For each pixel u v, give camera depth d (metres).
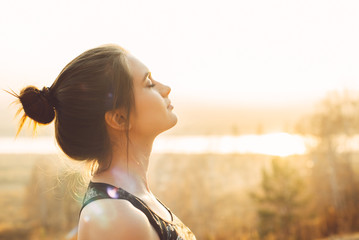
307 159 42.62
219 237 35.53
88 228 0.88
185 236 1.06
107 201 0.92
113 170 1.06
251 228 35.09
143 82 1.10
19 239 40.78
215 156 56.59
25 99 1.09
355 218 30.66
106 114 1.05
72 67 1.07
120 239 0.84
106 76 1.04
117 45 1.12
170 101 1.18
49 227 39.47
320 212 34.78
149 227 0.91
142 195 1.05
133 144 1.10
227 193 45.94
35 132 1.16
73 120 1.05
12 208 52.31
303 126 46.47
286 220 33.22
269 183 35.31
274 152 38.81
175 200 42.28
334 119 44.94
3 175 75.69
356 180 40.31
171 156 48.56
